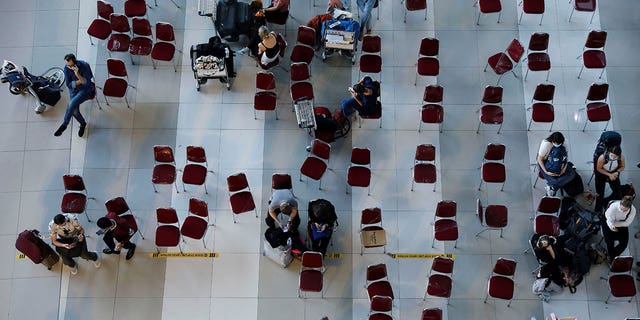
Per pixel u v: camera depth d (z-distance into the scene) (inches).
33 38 507.8
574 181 450.6
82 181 430.0
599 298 432.5
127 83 477.1
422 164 442.6
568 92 493.7
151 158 471.8
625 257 399.9
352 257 443.5
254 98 470.0
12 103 486.3
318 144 430.3
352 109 460.4
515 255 444.5
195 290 435.5
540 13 493.4
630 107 488.4
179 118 484.1
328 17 486.3
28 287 434.3
